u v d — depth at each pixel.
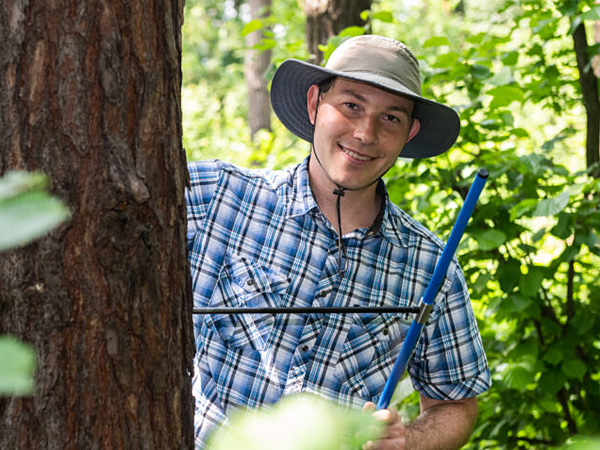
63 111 0.97
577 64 3.19
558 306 3.28
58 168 0.97
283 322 1.74
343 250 1.79
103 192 0.98
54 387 0.97
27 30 0.96
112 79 0.99
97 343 0.99
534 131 6.98
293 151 7.15
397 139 1.75
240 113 16.58
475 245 3.00
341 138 1.73
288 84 1.92
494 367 3.06
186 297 1.13
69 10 0.97
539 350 3.07
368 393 1.78
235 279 1.77
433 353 1.90
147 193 1.01
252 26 3.67
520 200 2.99
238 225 1.79
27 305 0.96
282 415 0.35
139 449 1.03
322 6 3.93
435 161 3.10
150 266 1.04
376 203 1.84
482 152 3.07
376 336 1.79
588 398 3.08
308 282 1.78
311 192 1.81
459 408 1.95
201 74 19.59
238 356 1.73
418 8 15.23
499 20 3.31
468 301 1.92
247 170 1.85
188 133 11.29
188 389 1.14
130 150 1.02
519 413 3.10
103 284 0.99
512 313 3.02
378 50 1.77
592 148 3.25
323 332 1.76
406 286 1.84
